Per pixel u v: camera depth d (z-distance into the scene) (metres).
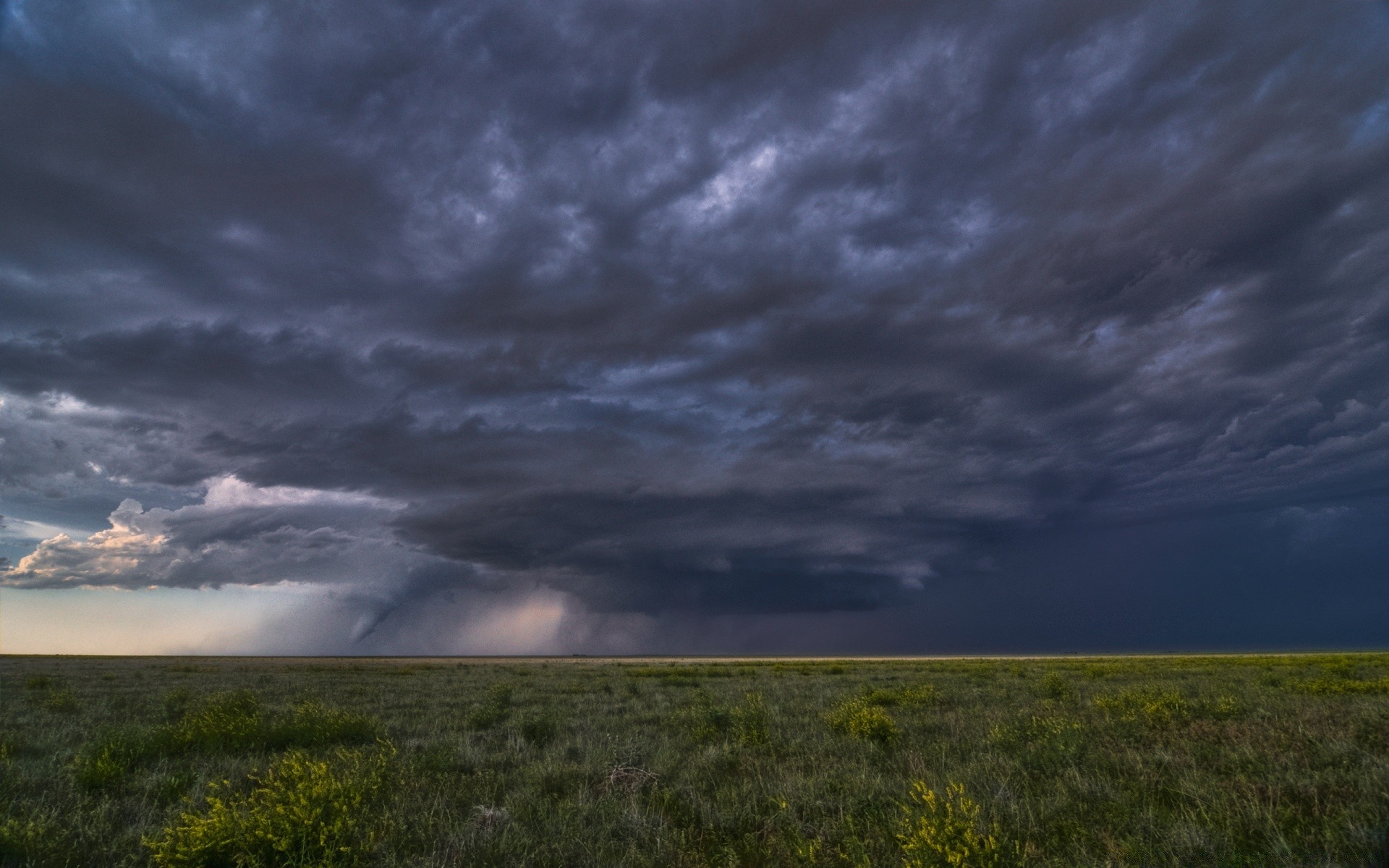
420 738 14.27
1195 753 10.13
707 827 7.62
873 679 33.38
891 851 6.61
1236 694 19.45
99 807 8.27
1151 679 29.19
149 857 6.63
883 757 11.16
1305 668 38.03
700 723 14.70
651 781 9.61
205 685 31.98
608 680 35.84
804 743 12.60
